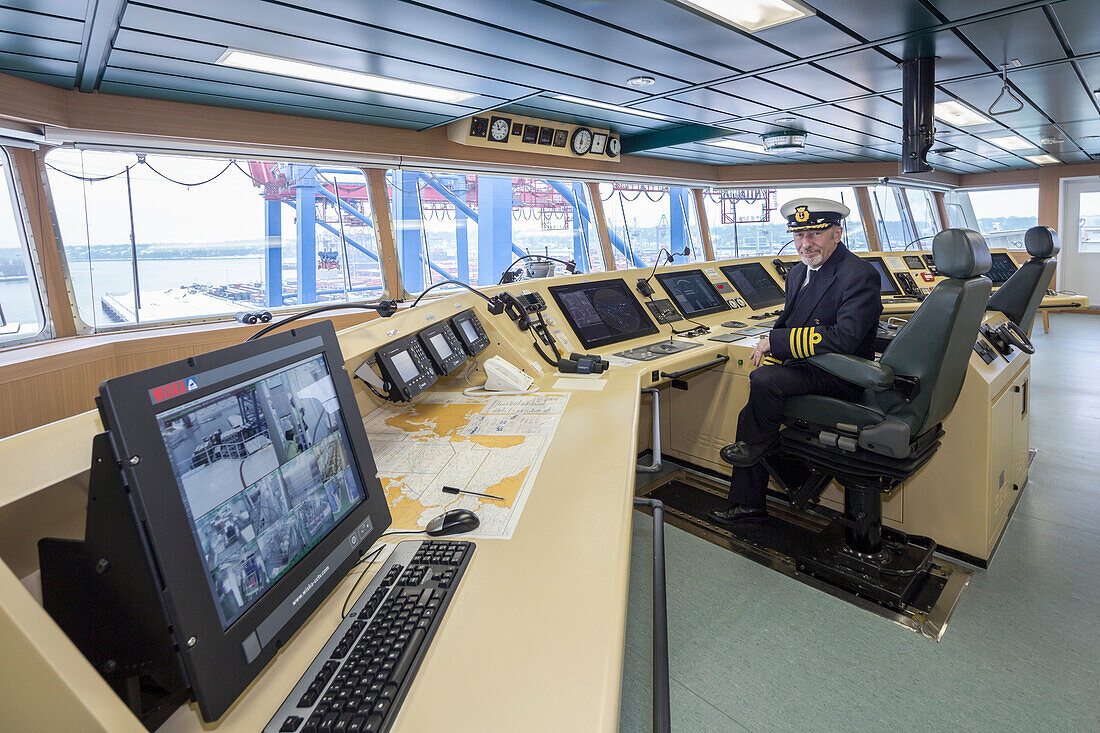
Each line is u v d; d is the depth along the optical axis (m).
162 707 0.69
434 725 0.64
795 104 4.76
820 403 2.10
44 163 3.43
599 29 3.00
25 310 3.47
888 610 2.05
